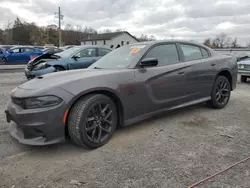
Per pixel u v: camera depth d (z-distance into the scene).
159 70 3.55
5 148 2.95
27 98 2.62
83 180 2.26
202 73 4.20
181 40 4.20
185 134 3.39
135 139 3.21
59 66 7.18
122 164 2.54
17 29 65.94
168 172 2.38
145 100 3.39
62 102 2.65
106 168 2.47
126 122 3.25
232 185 2.16
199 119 4.06
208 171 2.39
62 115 2.66
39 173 2.39
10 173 2.39
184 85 3.90
